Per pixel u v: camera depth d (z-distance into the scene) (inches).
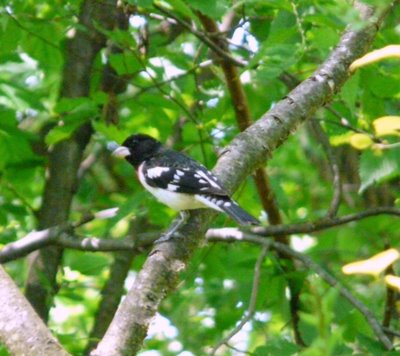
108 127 431.5
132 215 466.6
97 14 498.9
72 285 545.3
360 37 347.3
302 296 344.5
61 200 488.4
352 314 390.9
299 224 421.7
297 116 339.9
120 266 521.3
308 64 471.5
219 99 488.4
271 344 331.0
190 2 348.5
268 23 470.3
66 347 409.7
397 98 434.3
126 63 446.3
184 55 543.8
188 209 352.2
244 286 425.4
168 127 488.4
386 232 504.7
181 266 301.3
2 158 481.7
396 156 339.9
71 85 498.3
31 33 462.3
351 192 603.5
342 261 517.7
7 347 249.3
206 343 512.1
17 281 525.7
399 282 221.3
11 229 505.0
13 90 468.8
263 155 340.5
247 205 491.5
